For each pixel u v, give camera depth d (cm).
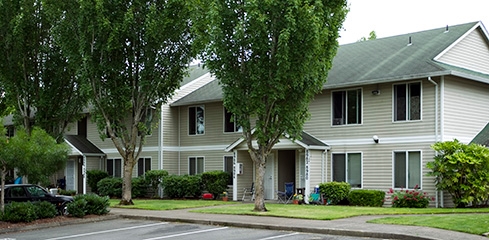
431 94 2286
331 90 2614
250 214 1975
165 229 1738
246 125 2027
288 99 2045
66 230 1775
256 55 1973
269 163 2828
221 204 2552
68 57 2466
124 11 2392
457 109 2323
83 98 2766
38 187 2169
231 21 1973
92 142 3691
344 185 2433
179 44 2536
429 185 2275
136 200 2961
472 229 1393
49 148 1964
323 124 2641
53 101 2741
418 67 2325
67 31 2433
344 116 2566
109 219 2058
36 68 2706
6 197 2069
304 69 1936
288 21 1853
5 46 2606
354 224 1612
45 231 1766
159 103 2642
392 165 2380
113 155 3547
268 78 1961
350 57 2850
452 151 2159
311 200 2480
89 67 2388
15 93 2702
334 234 1505
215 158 3136
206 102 3131
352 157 2530
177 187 3053
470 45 2612
